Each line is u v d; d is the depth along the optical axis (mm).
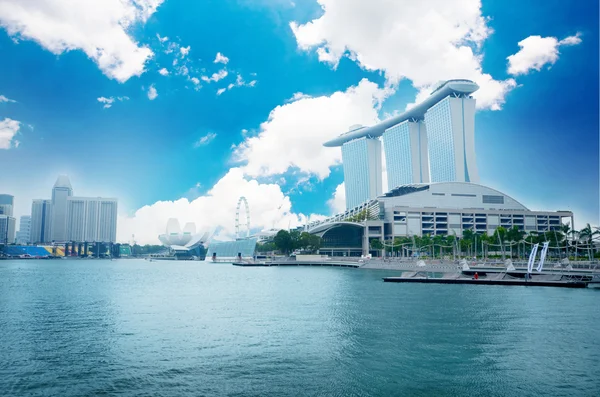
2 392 33656
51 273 183500
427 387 34938
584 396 33062
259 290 101750
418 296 84000
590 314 62781
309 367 39500
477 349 44750
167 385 35250
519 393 33781
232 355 42938
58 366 39719
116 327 56031
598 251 179375
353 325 56281
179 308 72250
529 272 107812
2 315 65438
